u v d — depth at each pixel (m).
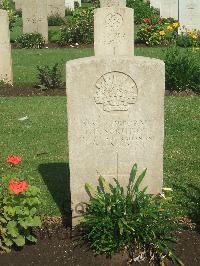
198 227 2.32
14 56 6.39
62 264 2.11
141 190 2.29
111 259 2.12
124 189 2.29
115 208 2.14
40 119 3.86
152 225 2.13
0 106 4.21
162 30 7.20
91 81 2.12
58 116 3.93
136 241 2.12
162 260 2.08
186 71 4.67
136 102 2.15
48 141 3.41
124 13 4.71
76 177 2.26
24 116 3.94
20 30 8.66
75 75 2.12
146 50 6.70
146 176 2.27
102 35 4.79
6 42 4.73
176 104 4.23
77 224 2.31
